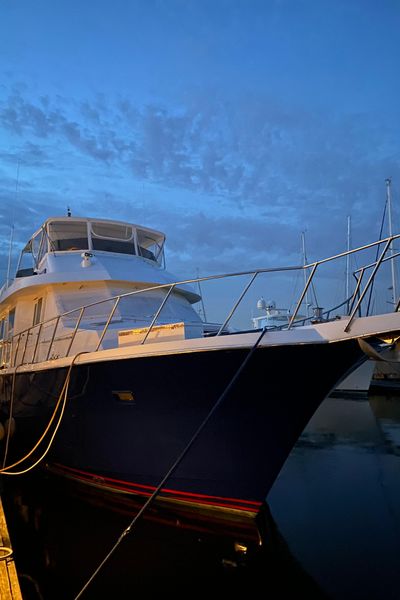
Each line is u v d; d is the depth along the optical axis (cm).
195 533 591
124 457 641
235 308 563
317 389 520
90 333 716
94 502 701
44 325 832
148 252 1039
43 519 648
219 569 502
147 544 560
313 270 532
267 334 509
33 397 771
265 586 468
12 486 827
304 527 627
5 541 491
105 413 638
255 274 562
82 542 571
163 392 577
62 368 667
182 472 598
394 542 574
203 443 576
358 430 1401
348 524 638
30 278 855
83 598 449
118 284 861
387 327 434
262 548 548
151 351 559
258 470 568
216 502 591
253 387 531
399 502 731
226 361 528
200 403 563
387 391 2344
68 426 699
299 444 1209
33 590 464
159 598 447
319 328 491
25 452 862
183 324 581
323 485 834
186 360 545
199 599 445
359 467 961
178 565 508
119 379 597
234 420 554
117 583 475
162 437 601
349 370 509
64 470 746
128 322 776
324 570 501
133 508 652
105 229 980
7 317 1090
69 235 970
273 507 713
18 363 920
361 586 468
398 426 1450
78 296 829
